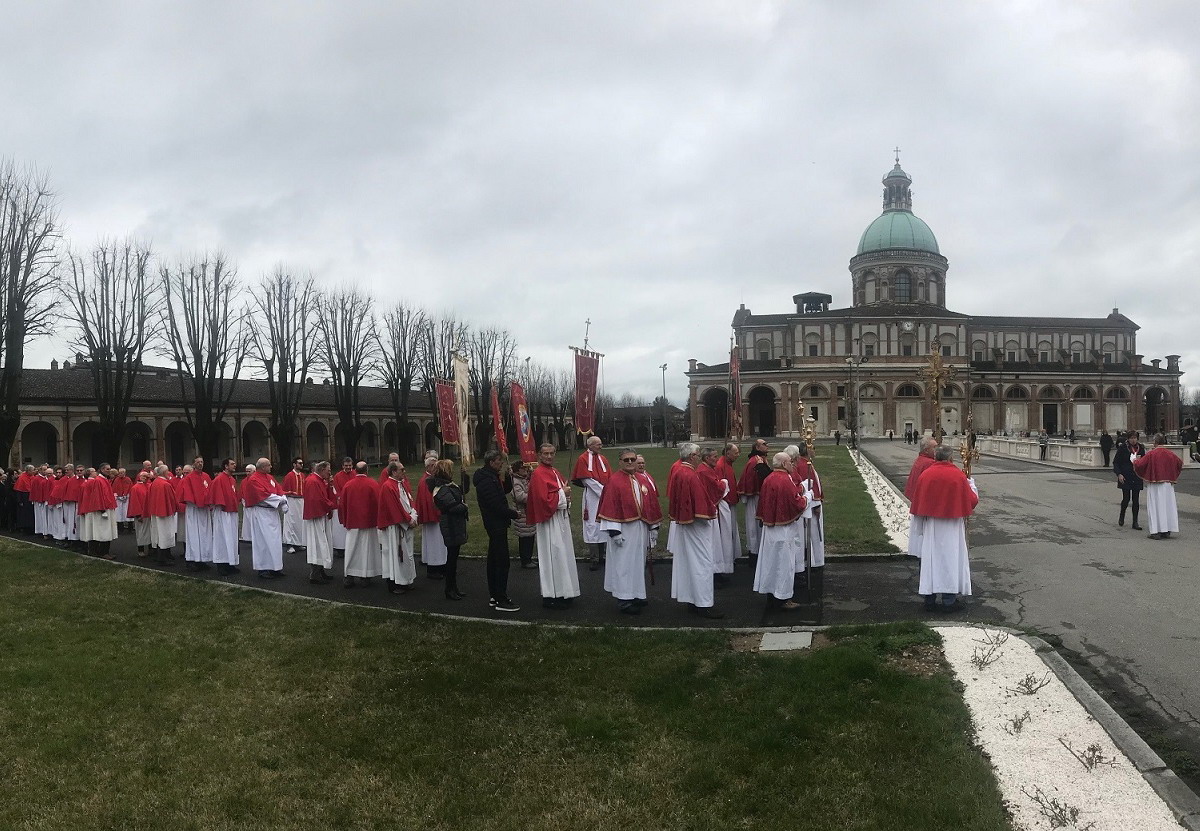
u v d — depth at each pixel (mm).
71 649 9047
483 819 4949
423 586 12555
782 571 9602
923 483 9344
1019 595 9930
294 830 4906
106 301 37562
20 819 5109
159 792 5441
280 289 49531
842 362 85625
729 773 5328
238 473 54094
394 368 61312
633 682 7125
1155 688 6500
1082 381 91188
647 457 52156
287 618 10281
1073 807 4562
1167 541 13773
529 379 86688
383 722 6543
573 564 10594
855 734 5719
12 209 30125
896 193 96062
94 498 17125
